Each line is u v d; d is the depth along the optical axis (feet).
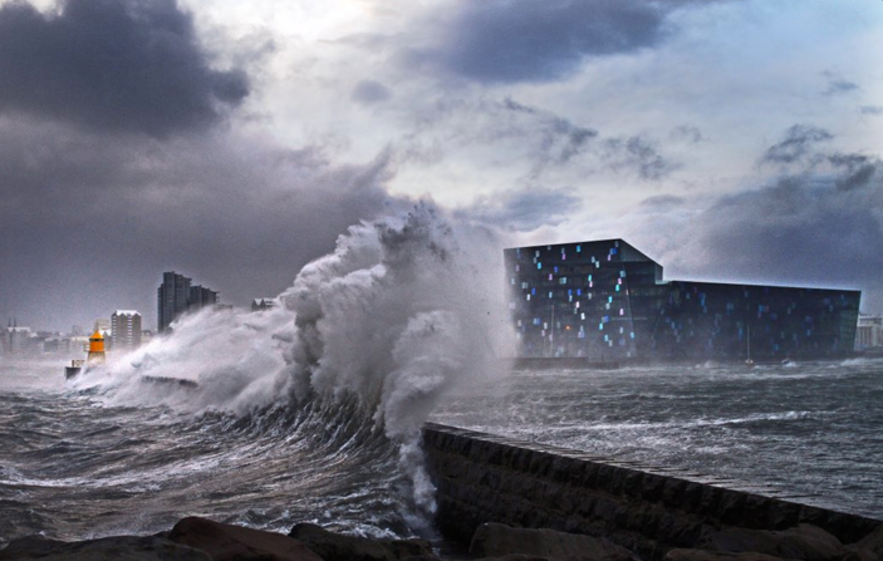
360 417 53.67
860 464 42.75
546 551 19.60
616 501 26.16
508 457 31.94
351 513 34.68
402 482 38.70
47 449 62.59
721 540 17.87
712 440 53.67
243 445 59.21
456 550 30.73
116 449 61.00
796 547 17.79
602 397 110.22
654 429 60.85
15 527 33.96
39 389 180.24
